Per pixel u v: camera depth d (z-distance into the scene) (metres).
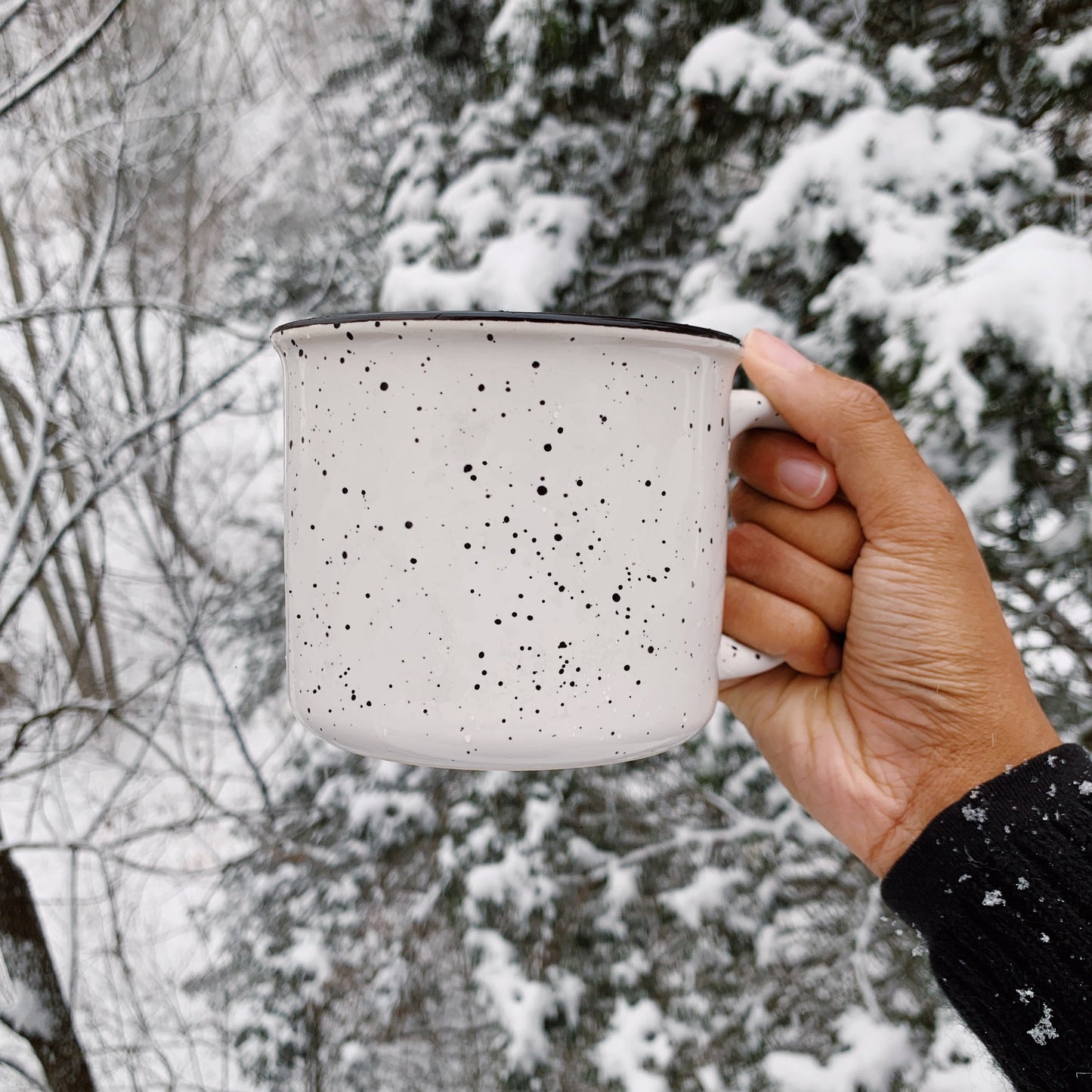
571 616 0.25
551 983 1.00
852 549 0.33
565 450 0.25
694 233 0.89
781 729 0.36
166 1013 1.10
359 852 1.17
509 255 0.83
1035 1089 0.29
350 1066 1.10
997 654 0.32
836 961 0.90
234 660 1.49
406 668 0.25
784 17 0.71
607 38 0.81
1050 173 0.61
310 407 0.26
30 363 1.09
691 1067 0.93
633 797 1.05
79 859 1.25
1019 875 0.29
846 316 0.58
